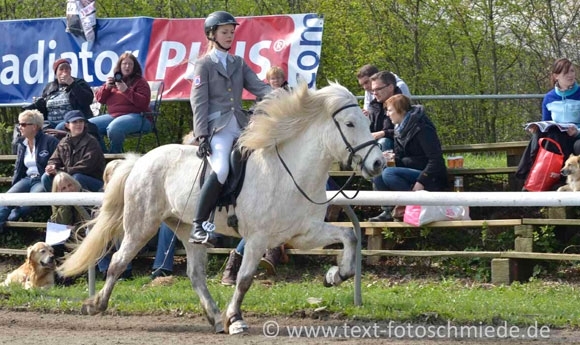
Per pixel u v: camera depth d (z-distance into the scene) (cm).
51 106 1449
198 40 1531
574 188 1128
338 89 835
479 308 927
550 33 2112
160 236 1227
